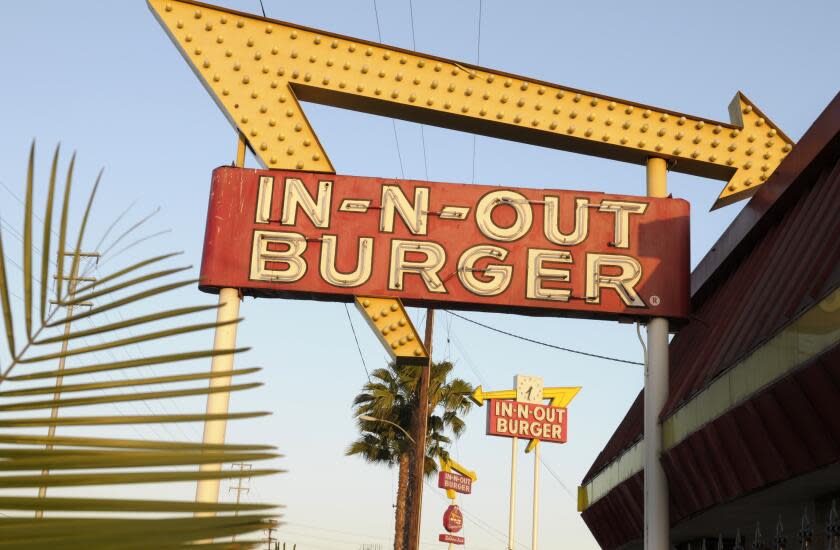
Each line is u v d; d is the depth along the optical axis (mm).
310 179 15930
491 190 16078
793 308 10297
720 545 15148
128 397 1383
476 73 16266
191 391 1425
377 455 41656
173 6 16172
